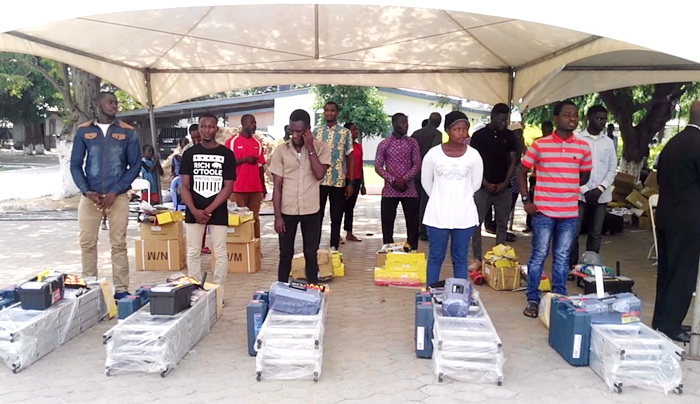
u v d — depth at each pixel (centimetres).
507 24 622
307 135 549
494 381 394
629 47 508
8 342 404
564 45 640
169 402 363
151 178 1145
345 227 936
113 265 566
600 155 618
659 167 477
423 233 925
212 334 488
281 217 563
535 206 525
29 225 1116
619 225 999
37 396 369
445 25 678
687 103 1464
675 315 469
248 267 709
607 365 392
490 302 589
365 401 367
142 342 406
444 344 397
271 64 895
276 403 363
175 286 445
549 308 495
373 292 626
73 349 448
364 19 670
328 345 466
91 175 541
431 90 937
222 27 696
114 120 552
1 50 636
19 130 4691
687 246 456
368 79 941
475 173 513
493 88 909
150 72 894
